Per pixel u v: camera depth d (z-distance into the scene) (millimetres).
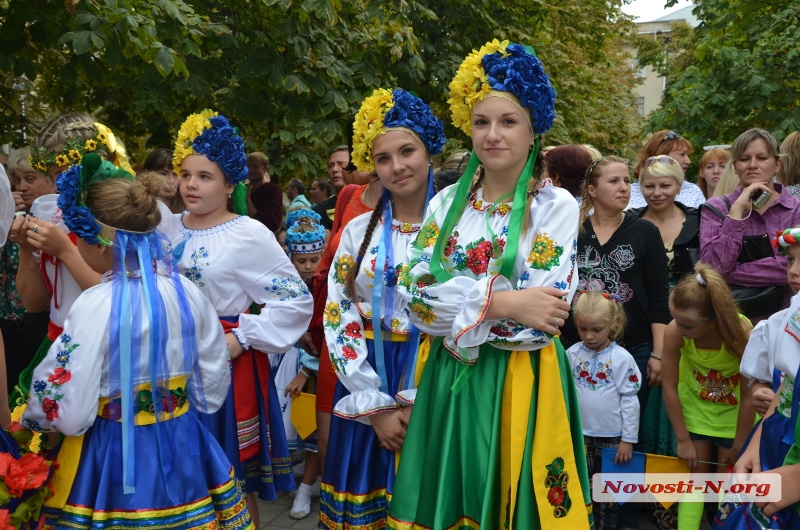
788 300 3480
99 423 2162
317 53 6156
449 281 2021
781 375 2256
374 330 2502
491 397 2014
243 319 2775
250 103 6176
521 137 2033
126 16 4348
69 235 2715
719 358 3104
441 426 2090
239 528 2348
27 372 2568
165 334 2211
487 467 1966
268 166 7137
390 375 2541
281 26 5801
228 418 2705
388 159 2500
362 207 3379
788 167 4070
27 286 2785
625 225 3541
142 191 2246
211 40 5898
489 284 1918
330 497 2531
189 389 2326
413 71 7414
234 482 2385
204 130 2838
